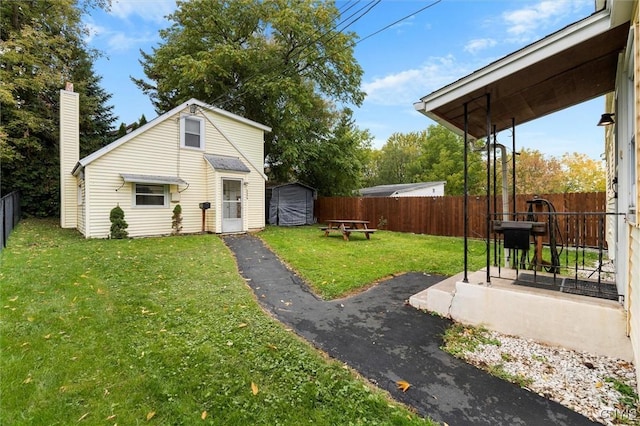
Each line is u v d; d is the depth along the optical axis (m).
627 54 2.65
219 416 2.03
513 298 3.36
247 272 5.88
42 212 13.76
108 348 2.84
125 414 2.02
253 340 3.09
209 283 4.89
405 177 36.22
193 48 14.62
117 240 8.30
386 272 5.82
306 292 4.83
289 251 7.59
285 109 14.30
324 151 15.88
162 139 9.97
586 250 8.03
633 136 2.65
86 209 8.62
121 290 4.39
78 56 16.72
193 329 3.29
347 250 7.88
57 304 3.78
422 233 11.73
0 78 11.93
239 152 11.77
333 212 15.27
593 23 2.69
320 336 3.35
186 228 10.51
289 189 14.84
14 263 5.45
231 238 9.55
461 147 29.88
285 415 2.05
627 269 2.82
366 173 39.09
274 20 13.41
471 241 9.57
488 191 3.91
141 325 3.34
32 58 12.81
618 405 2.20
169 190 10.10
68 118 11.09
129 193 9.33
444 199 11.09
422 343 3.21
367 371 2.68
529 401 2.28
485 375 2.62
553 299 3.13
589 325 2.93
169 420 1.98
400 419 2.04
